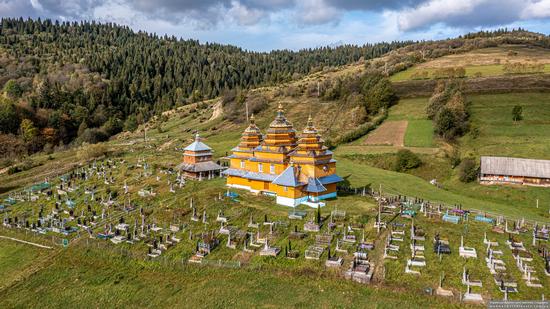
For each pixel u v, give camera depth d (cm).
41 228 7294
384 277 4675
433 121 12581
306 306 4419
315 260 5122
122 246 6216
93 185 9431
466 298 4209
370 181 8756
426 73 16362
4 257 6569
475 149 10556
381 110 14200
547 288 4334
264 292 4725
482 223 6019
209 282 5062
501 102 12612
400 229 5719
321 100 17575
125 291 5194
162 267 5566
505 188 8694
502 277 4488
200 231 6291
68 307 5053
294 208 6756
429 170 10012
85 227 7106
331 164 7369
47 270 5938
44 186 9894
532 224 6231
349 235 5600
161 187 8544
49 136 17338
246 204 7025
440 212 6475
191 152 9256
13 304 5244
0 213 8456
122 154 13088
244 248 5562
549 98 12431
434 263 4825
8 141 16025
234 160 8369
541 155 9662
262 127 16025
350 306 4328
